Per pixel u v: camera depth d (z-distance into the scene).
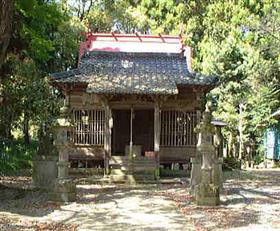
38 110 21.48
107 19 34.50
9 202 12.77
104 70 22.75
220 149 27.03
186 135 22.56
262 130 33.12
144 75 22.27
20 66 18.86
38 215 10.91
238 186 17.80
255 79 31.38
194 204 12.87
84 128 22.38
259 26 27.14
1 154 22.75
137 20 32.38
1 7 10.03
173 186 18.08
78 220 10.30
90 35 25.38
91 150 22.30
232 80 31.88
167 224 9.90
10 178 18.86
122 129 24.84
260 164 33.06
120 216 10.86
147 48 24.97
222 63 31.33
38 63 25.55
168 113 22.75
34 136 30.19
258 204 13.01
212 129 13.02
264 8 26.12
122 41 25.20
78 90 22.41
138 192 15.87
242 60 31.70
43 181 15.59
